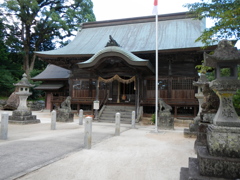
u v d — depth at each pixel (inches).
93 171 188.2
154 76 750.5
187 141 347.3
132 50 754.2
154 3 512.7
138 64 599.8
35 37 1596.9
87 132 273.9
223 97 153.1
